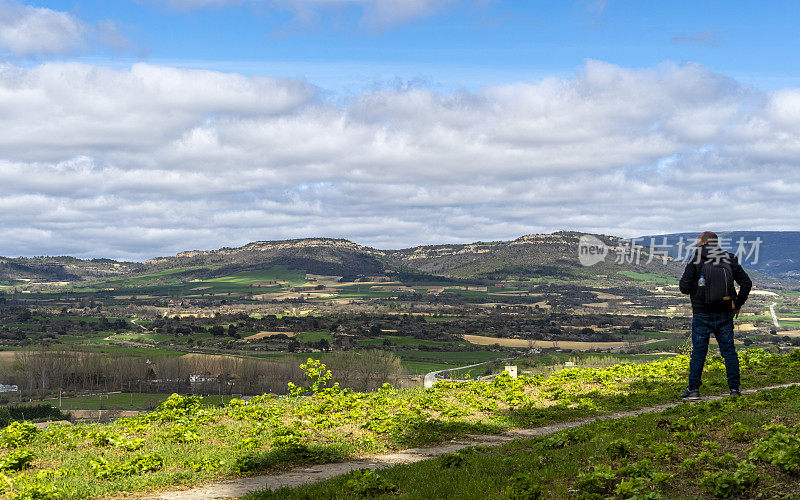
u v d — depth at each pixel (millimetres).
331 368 103938
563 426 14977
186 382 115312
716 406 13430
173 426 15148
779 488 8094
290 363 120750
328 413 16609
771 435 10078
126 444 13320
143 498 10133
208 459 12141
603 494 8438
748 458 9102
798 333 117250
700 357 16016
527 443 12047
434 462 10984
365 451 13141
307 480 10930
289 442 13039
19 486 10477
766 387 17688
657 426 12008
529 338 156125
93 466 11617
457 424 15039
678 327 156125
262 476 11445
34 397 105688
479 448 12031
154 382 115812
